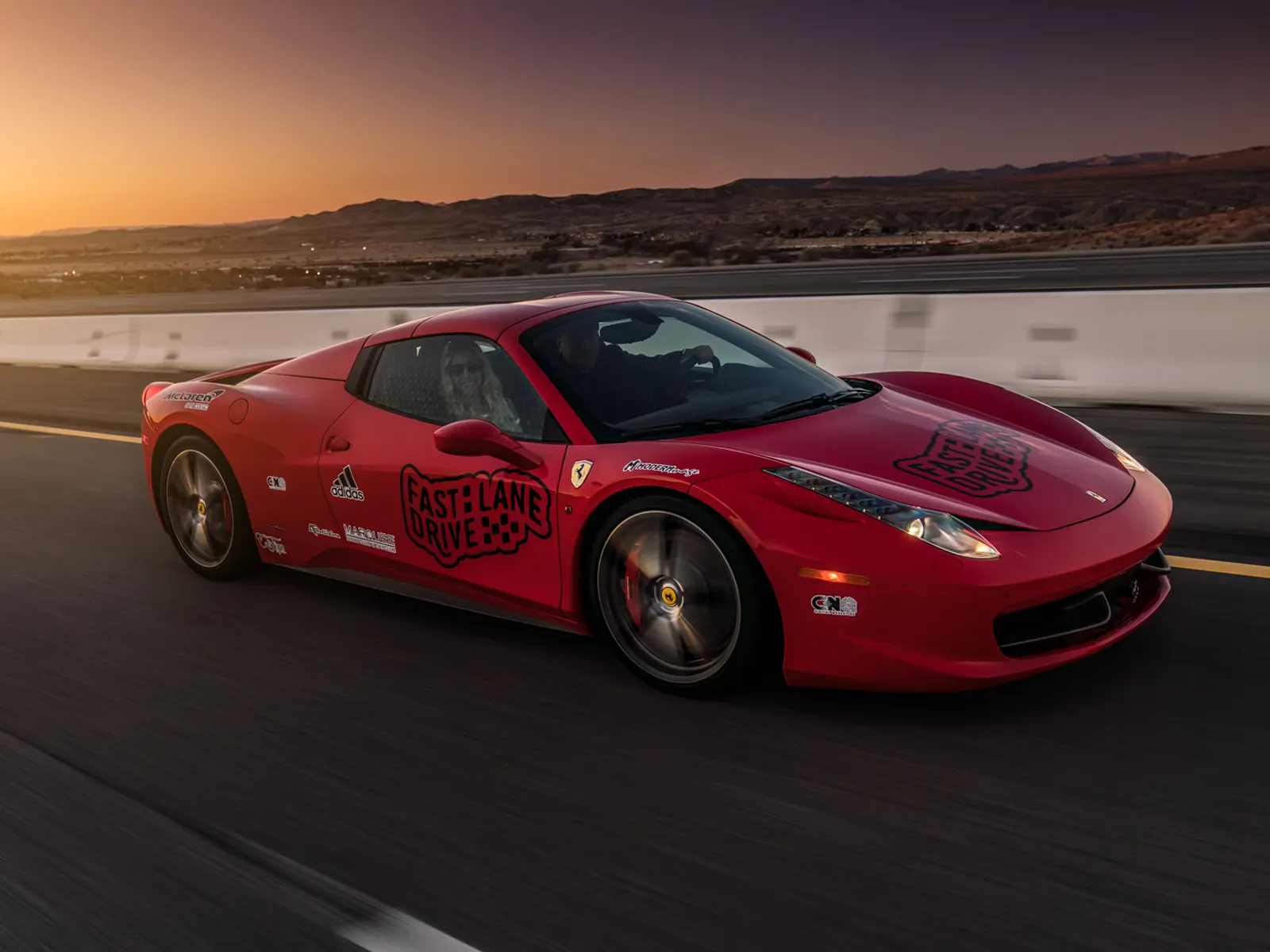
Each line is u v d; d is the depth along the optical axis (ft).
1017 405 11.90
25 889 7.30
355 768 8.75
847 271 82.48
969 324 26.04
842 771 8.16
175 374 40.91
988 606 8.20
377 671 10.77
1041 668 8.54
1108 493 9.52
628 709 9.50
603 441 10.07
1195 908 6.30
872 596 8.38
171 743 9.43
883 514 8.52
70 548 16.16
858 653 8.57
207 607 13.12
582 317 11.66
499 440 10.11
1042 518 8.82
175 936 6.68
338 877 7.20
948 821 7.38
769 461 9.13
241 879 7.23
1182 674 9.46
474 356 11.40
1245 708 8.78
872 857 7.02
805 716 9.09
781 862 7.04
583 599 10.37
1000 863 6.86
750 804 7.79
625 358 11.16
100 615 13.07
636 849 7.30
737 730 8.95
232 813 8.13
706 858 7.14
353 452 11.98
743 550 8.91
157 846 7.71
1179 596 11.42
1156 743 8.29
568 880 6.99
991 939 6.14
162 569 14.83
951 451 9.84
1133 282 54.60
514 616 11.09
